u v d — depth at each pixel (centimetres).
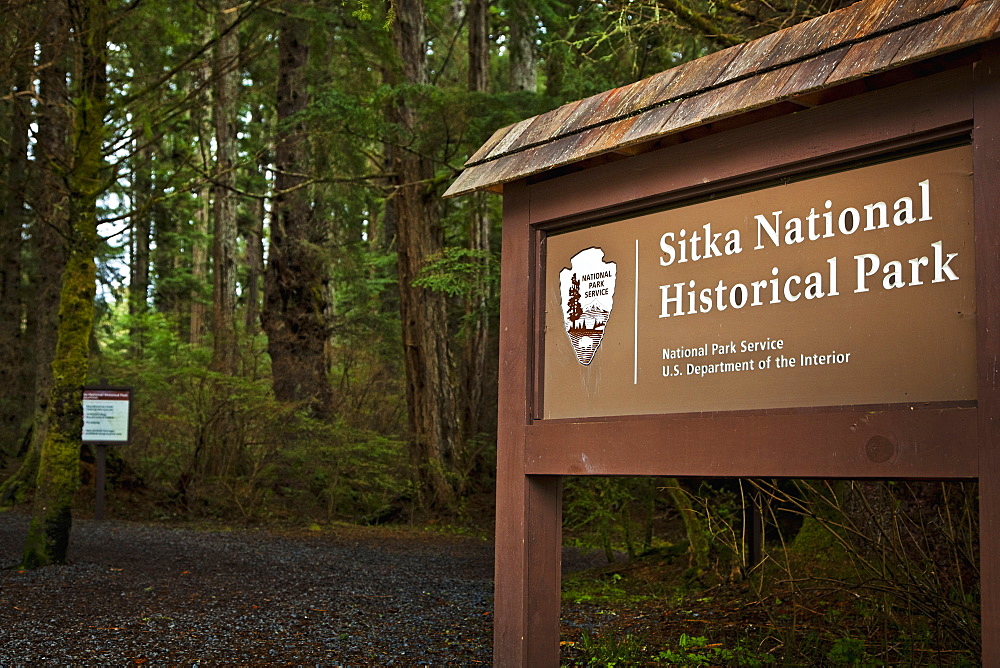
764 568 630
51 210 1155
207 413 1369
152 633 526
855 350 293
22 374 1714
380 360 1905
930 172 281
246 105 2309
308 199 1627
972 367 267
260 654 487
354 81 1147
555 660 386
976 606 455
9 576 702
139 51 805
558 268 389
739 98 308
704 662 474
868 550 533
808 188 311
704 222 339
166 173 1788
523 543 382
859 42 286
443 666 470
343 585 732
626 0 878
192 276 2744
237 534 1138
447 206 1620
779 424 306
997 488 254
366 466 1409
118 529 1095
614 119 363
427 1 1522
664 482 728
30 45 734
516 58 1852
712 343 332
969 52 270
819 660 465
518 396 391
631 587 717
